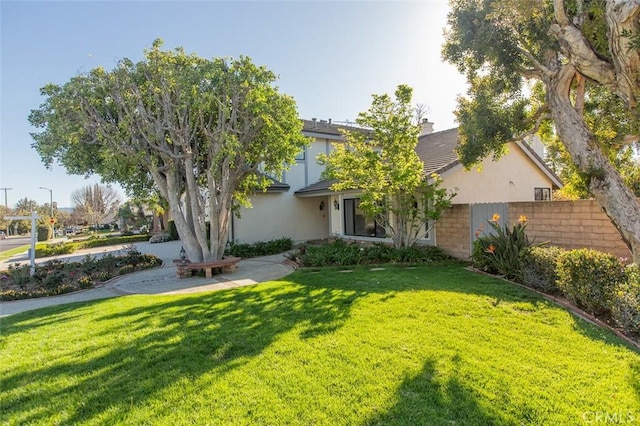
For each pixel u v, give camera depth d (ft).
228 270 35.88
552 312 17.84
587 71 20.54
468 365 12.38
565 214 29.60
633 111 18.99
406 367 12.41
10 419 10.34
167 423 9.80
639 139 26.76
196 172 38.65
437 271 29.96
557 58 24.62
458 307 18.95
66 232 148.77
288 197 59.93
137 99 32.45
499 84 27.20
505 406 9.98
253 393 11.13
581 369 11.93
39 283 30.99
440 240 39.37
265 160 36.78
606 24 18.93
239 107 33.65
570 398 10.27
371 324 16.84
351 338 15.16
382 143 36.32
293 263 38.91
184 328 17.54
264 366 12.92
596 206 27.71
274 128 33.81
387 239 45.55
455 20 25.86
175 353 14.47
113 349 15.14
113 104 34.45
